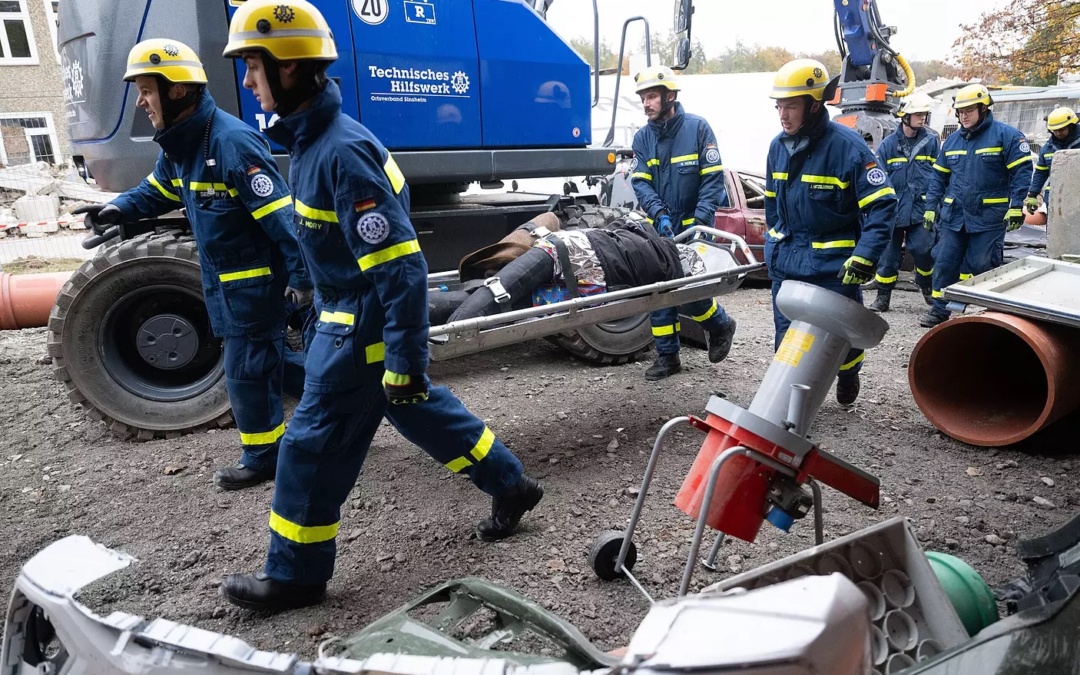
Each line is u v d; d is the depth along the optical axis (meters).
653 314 5.27
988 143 6.68
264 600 2.67
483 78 5.15
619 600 2.79
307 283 3.44
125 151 4.38
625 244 4.28
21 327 5.34
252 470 3.79
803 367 2.37
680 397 5.02
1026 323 3.98
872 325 2.31
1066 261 5.03
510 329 3.57
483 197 6.72
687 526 3.33
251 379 3.59
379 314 2.46
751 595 1.12
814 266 4.17
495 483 3.07
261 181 3.27
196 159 3.28
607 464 3.99
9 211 16.44
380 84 4.72
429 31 4.88
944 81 20.62
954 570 2.20
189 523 3.45
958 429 4.23
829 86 3.82
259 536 3.34
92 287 4.17
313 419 2.52
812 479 2.36
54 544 1.61
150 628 1.38
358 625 2.68
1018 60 23.19
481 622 2.56
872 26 10.30
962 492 3.65
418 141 4.93
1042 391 4.59
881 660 1.97
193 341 4.39
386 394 2.50
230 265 3.42
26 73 23.53
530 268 4.05
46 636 1.63
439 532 3.31
